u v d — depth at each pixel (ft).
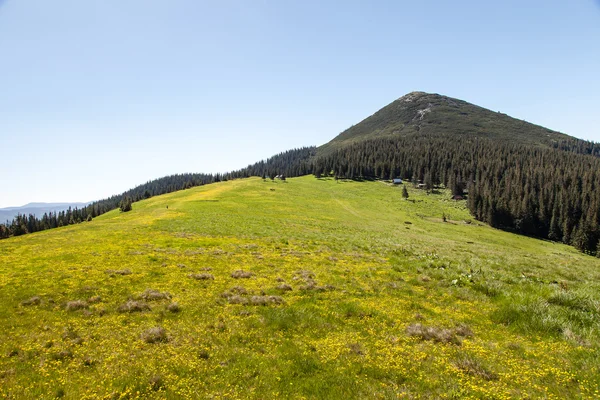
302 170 649.61
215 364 28.66
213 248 87.15
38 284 50.72
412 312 42.06
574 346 32.04
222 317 39.47
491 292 50.06
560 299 43.37
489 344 32.78
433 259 77.66
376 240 125.39
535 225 328.70
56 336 34.04
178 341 33.04
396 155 602.85
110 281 53.52
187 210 205.87
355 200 361.51
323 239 116.88
